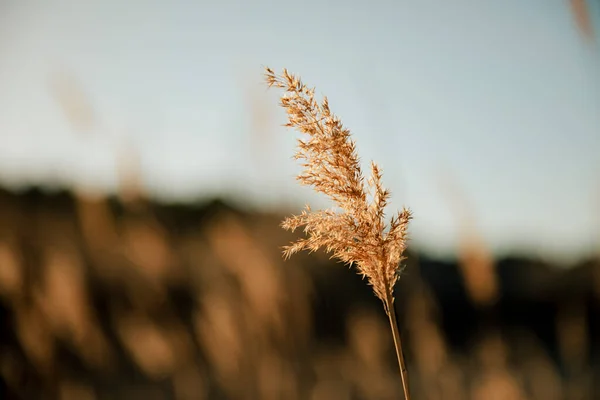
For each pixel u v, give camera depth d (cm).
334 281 841
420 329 657
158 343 614
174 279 627
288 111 159
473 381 648
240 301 596
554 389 625
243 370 601
